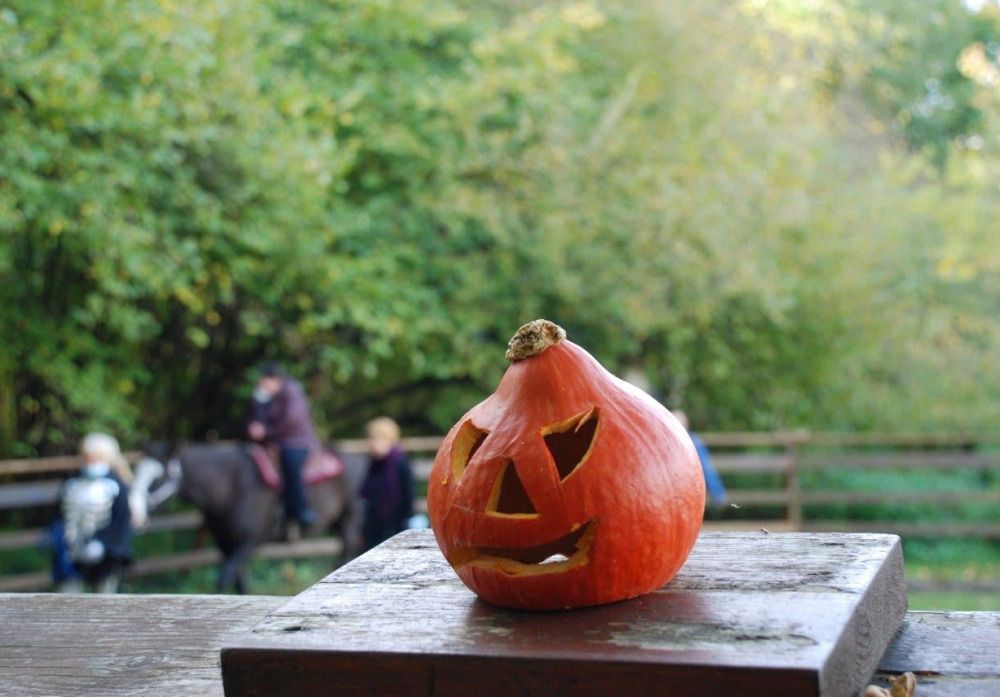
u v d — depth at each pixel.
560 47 14.41
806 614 1.66
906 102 19.11
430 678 1.59
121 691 2.01
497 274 13.23
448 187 12.77
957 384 15.20
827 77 18.75
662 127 13.64
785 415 14.88
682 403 14.83
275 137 10.54
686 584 1.85
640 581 1.75
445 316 12.77
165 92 10.01
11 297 10.84
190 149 10.63
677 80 13.88
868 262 14.17
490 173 13.21
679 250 12.55
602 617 1.71
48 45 9.55
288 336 13.20
